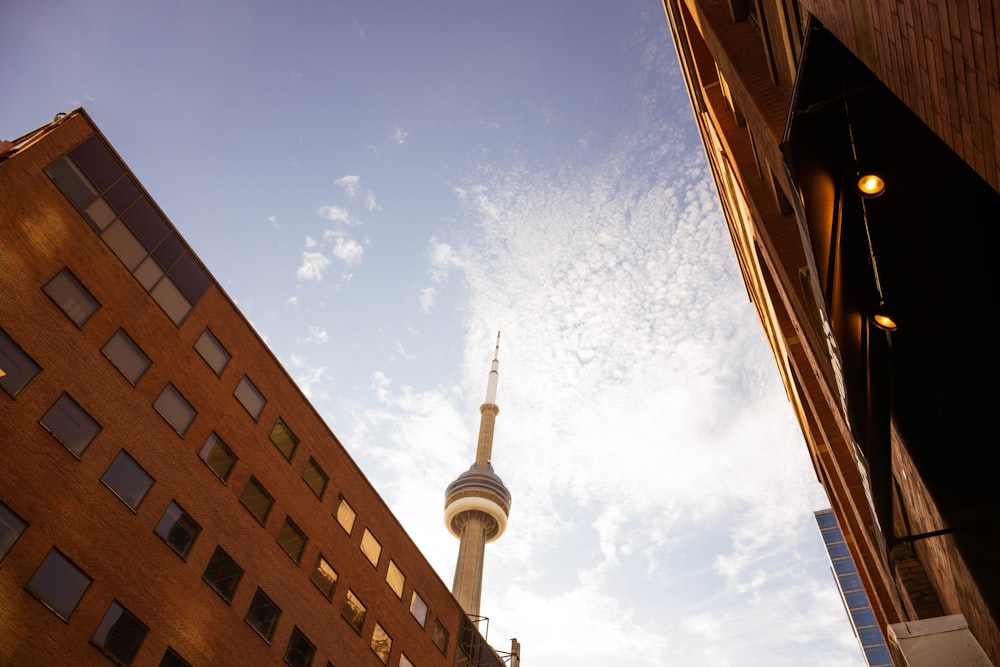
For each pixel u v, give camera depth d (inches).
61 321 971.9
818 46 222.1
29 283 942.4
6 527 807.7
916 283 234.1
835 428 864.3
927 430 285.6
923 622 381.4
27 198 979.3
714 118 822.5
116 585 914.7
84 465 929.5
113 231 1107.9
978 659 356.2
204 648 1016.9
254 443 1277.1
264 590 1175.0
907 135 218.7
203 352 1227.2
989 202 216.7
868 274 236.7
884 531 304.5
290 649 1186.6
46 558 836.6
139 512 987.9
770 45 500.1
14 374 882.8
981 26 123.9
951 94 144.1
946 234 224.2
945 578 408.5
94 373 995.3
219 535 1120.2
